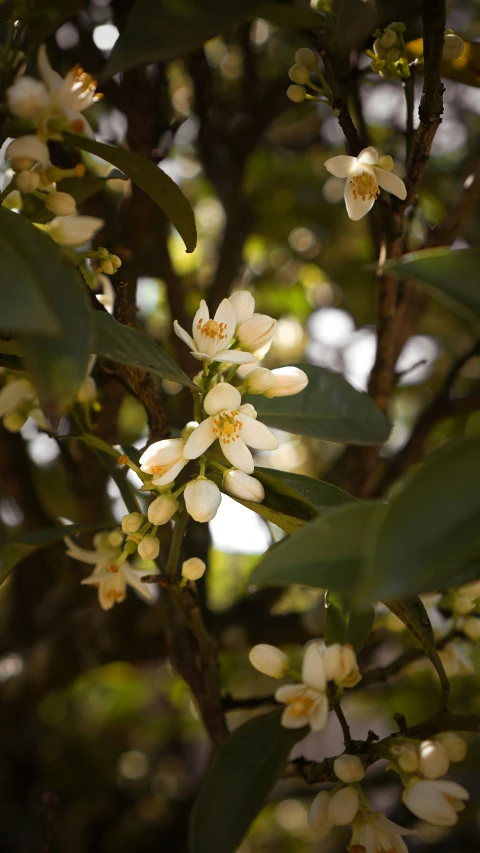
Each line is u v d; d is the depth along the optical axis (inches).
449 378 27.6
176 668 23.2
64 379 13.8
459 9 29.6
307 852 44.4
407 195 19.6
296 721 16.1
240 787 16.8
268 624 29.6
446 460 14.1
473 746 36.3
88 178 19.2
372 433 18.6
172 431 21.5
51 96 16.8
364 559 15.0
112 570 19.4
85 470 26.8
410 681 35.4
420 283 14.6
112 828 39.7
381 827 16.5
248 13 16.3
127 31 16.2
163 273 28.5
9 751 37.9
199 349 17.2
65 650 30.4
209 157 32.6
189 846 16.5
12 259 14.2
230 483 16.7
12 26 17.0
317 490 17.7
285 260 42.4
